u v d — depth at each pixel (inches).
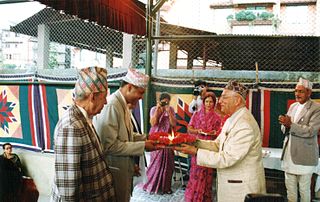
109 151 89.5
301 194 138.0
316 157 133.0
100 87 74.5
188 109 170.6
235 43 250.4
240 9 432.5
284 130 144.2
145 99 160.9
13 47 305.1
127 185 96.2
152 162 175.5
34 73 186.7
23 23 310.0
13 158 173.6
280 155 154.1
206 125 145.7
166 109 166.7
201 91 167.2
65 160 67.1
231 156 89.9
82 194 71.5
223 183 94.3
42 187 176.2
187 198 144.9
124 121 94.6
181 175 185.0
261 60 244.2
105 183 76.4
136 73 94.7
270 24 395.2
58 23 308.5
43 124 183.2
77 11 115.0
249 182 90.5
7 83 190.5
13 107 190.5
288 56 234.4
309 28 386.3
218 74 202.7
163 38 155.8
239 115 92.9
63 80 180.2
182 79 169.9
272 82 171.6
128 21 150.9
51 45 341.7
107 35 299.4
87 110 74.4
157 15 194.2
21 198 68.1
